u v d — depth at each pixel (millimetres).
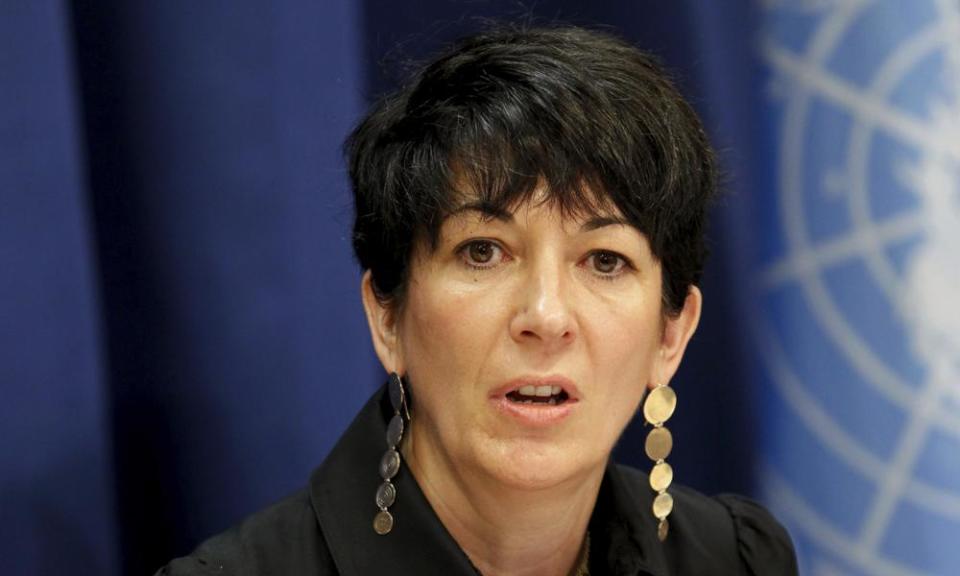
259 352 4832
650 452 3893
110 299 4664
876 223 5469
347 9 4824
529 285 3375
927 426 5500
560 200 3350
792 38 5492
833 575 5586
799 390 5566
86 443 4488
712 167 3762
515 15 5223
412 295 3545
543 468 3406
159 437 4762
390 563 3703
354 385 4957
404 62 4512
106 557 4555
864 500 5555
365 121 3709
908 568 5535
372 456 3848
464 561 3668
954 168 5453
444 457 3711
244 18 4715
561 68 3445
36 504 4461
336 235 4867
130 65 4629
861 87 5461
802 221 5523
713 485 5625
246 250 4789
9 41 4324
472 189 3377
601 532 4074
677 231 3635
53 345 4434
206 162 4719
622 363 3506
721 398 5562
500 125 3367
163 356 4746
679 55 5391
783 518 5617
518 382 3371
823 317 5539
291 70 4777
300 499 3955
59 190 4395
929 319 5477
